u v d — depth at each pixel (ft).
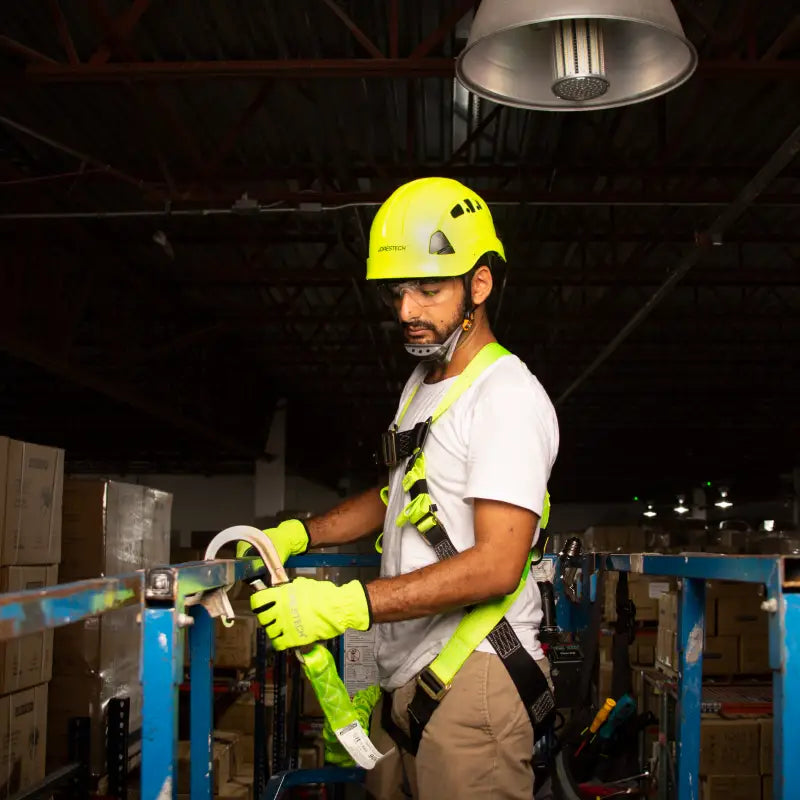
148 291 31.32
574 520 96.99
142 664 3.53
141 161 22.17
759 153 21.90
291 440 63.16
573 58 6.39
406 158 21.24
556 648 6.89
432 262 4.78
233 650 17.99
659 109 19.83
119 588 3.41
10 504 10.85
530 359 46.70
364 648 8.36
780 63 15.06
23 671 10.93
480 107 20.18
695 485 96.68
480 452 4.53
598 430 73.92
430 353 4.96
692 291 35.91
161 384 37.60
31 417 53.26
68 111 19.61
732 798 16.28
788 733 3.34
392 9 15.21
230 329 36.60
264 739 12.53
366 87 18.61
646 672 17.88
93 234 26.73
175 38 17.08
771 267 32.73
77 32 16.80
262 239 28.60
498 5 6.28
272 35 17.22
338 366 53.06
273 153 22.21
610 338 42.32
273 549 4.46
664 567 5.02
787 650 3.37
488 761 4.58
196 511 78.28
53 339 25.25
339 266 33.17
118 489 13.62
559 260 32.22
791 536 31.94
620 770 10.64
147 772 3.47
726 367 49.80
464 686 4.63
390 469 5.29
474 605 4.69
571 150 21.83
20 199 22.13
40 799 10.56
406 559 4.91
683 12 16.10
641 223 27.94
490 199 22.62
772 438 74.49
